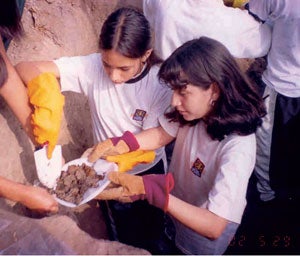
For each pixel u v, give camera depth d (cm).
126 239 260
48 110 203
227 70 164
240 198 172
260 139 299
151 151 215
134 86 218
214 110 172
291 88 279
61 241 157
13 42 282
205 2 274
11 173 233
